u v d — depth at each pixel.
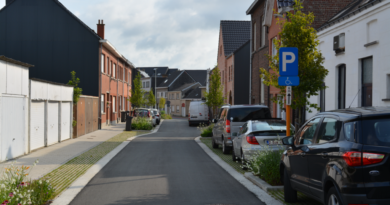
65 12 30.33
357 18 12.44
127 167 11.09
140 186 8.23
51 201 6.89
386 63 10.89
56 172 10.08
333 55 14.41
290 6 12.16
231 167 11.03
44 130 16.61
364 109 4.89
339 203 4.46
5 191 5.87
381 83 11.15
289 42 9.95
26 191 6.22
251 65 27.44
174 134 26.64
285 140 6.58
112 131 28.11
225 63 39.06
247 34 40.91
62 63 30.16
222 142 14.84
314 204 6.49
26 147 13.88
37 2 30.23
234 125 13.95
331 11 17.12
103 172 10.17
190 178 9.23
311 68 9.86
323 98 15.66
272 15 21.17
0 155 11.52
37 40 30.23
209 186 8.21
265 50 23.36
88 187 8.16
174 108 88.69
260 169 8.37
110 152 15.02
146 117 34.22
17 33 30.23
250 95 27.58
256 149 9.92
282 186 7.68
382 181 4.14
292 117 17.53
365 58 12.38
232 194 7.38
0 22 30.19
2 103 11.59
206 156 13.87
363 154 4.24
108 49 33.91
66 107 20.30
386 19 10.87
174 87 90.75
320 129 5.52
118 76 39.69
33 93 14.54
